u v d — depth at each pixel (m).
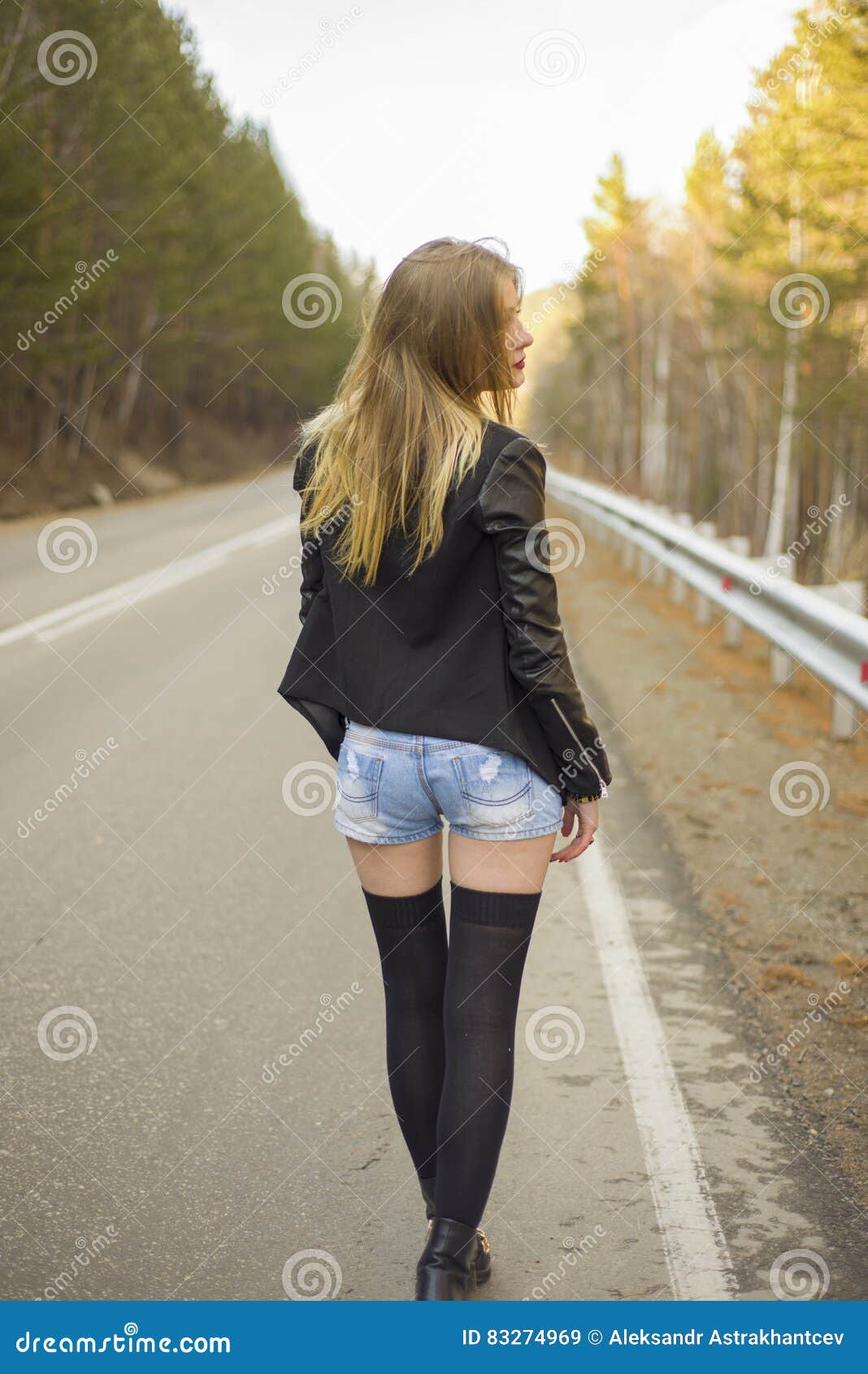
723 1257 2.38
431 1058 2.25
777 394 27.16
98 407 37.66
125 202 30.44
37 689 7.79
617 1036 3.31
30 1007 3.43
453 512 1.93
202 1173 2.64
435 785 2.03
